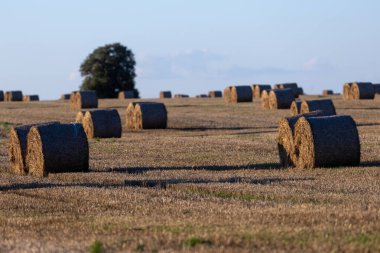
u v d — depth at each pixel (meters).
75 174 58.22
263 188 46.94
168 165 65.44
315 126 60.03
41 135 60.84
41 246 30.14
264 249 27.81
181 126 122.06
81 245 29.95
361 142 79.62
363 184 48.78
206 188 47.44
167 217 36.66
